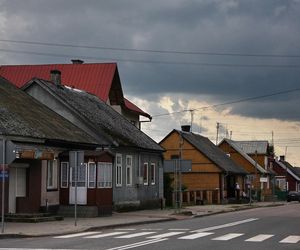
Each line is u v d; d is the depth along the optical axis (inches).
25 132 1021.2
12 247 642.2
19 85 1898.4
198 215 1358.3
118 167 1409.9
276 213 1512.1
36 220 986.7
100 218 1130.0
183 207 1782.7
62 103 1374.3
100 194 1177.4
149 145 1610.5
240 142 3695.9
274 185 3631.9
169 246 653.3
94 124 1349.7
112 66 1889.8
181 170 1352.1
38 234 792.3
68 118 1366.9
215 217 1316.4
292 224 1045.8
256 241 721.0
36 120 1147.3
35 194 1087.0
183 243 688.4
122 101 1926.7
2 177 781.9
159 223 1090.7
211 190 2283.5
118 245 662.5
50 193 1141.7
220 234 823.1
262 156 3602.4
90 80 1859.0
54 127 1182.9
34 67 1940.2
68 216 1162.6
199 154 2448.3
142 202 1553.9
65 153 1177.4
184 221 1157.1
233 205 2054.6
